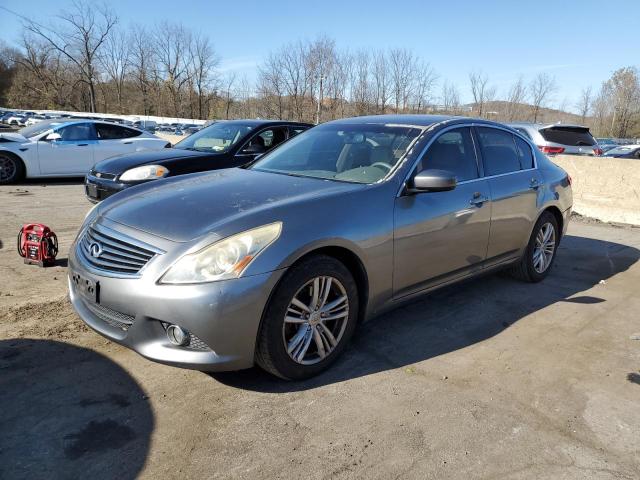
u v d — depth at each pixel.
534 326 4.00
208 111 49.34
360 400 2.87
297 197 3.14
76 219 7.19
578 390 3.07
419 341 3.66
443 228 3.68
